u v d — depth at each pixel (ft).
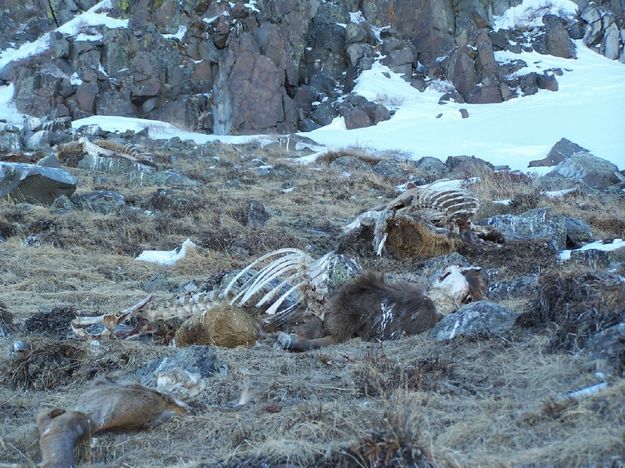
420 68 127.34
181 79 115.34
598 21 134.21
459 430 16.90
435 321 26.32
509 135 102.12
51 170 58.95
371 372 21.13
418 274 41.11
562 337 21.08
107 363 24.13
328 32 126.41
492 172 74.02
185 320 28.17
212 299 28.17
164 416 19.19
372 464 15.61
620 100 112.16
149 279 40.96
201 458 17.28
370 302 26.86
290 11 123.65
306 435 17.61
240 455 16.74
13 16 127.34
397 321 26.40
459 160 83.82
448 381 20.30
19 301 36.04
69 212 55.93
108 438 18.54
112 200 60.70
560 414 17.01
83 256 45.70
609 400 16.97
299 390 20.67
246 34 112.06
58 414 17.75
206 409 19.90
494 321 23.89
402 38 129.59
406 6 130.00
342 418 18.03
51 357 23.84
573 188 68.03
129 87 112.68
